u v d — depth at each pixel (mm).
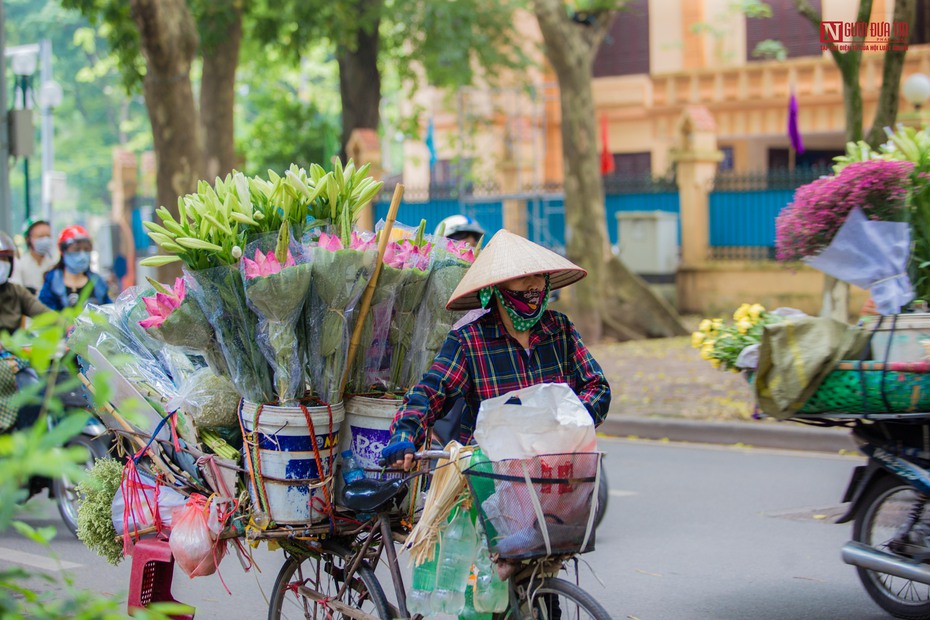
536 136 28250
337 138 28531
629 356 16656
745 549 7414
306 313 4488
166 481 5141
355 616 4648
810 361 5258
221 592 6766
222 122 20750
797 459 10484
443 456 4195
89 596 2625
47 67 34656
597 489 4027
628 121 29141
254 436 4516
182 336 4613
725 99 27484
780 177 21281
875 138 11383
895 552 5633
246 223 4516
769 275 20812
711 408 12430
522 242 4434
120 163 31141
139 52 20266
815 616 6035
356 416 4660
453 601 4281
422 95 33062
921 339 5230
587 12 19594
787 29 26828
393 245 4672
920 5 23609
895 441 5566
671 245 22047
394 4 23703
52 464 2420
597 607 4020
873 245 5488
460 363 4469
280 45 24391
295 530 4535
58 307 9500
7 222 15469
